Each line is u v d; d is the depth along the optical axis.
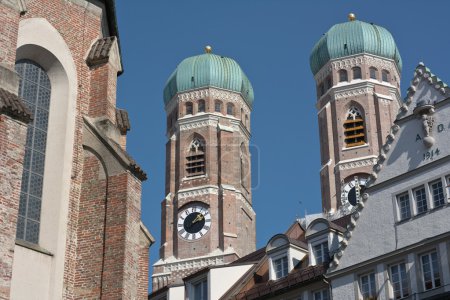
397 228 42.84
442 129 42.88
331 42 118.19
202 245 111.31
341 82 115.94
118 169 31.66
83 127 32.91
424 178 42.62
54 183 31.41
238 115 124.12
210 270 54.94
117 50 34.91
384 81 116.50
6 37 29.02
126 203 31.02
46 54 32.81
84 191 31.84
